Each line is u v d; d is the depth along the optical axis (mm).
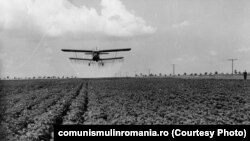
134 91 41344
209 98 30422
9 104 28891
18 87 58188
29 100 33250
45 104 28469
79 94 39594
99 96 34812
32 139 15734
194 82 57906
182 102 28078
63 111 24766
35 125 18328
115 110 22359
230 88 41250
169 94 36094
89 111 22484
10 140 15477
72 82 77125
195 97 31656
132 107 24406
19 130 18281
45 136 16953
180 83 56969
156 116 20203
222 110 22609
